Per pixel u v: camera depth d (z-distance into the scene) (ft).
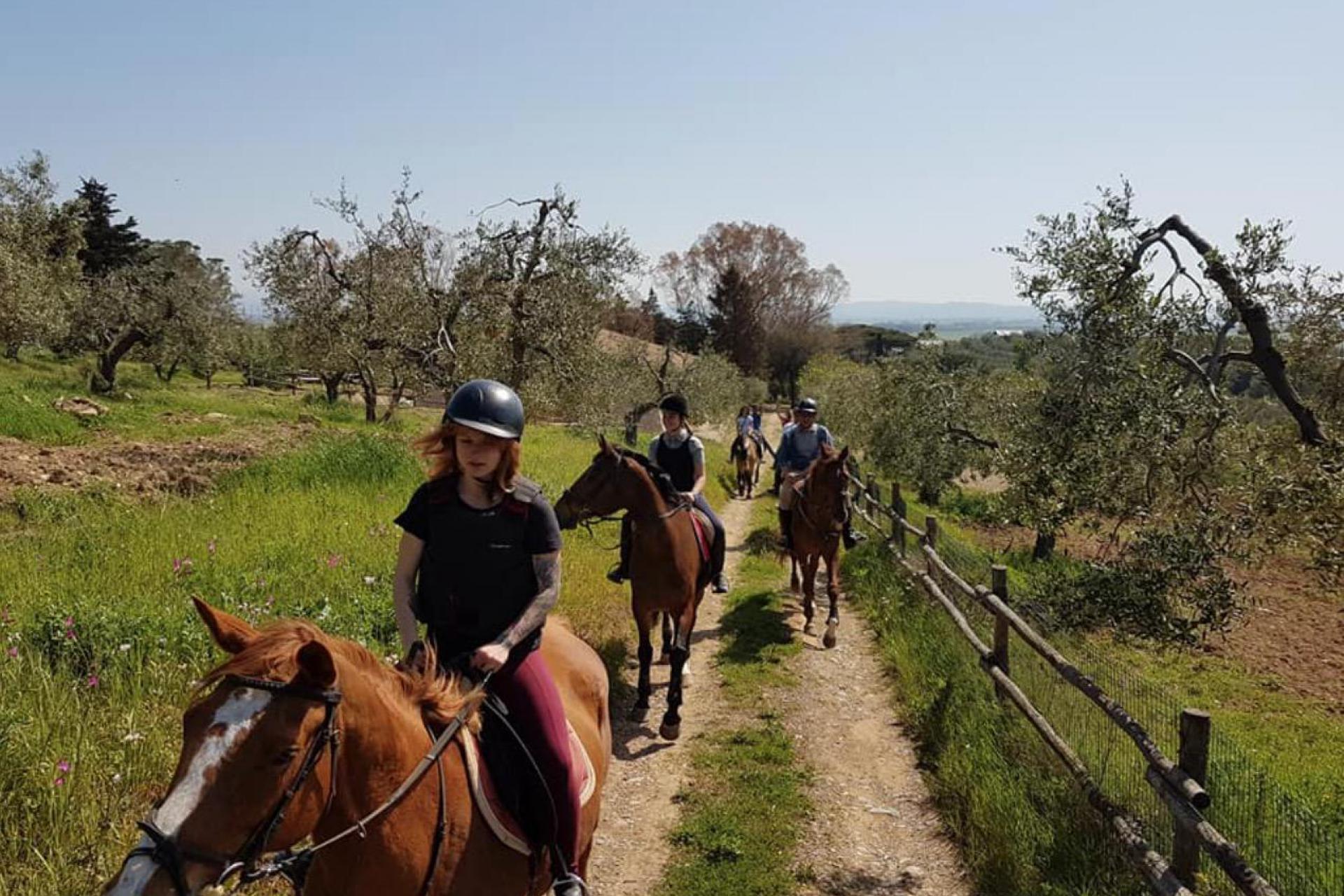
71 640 19.19
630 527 24.89
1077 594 22.67
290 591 25.48
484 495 9.84
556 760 9.98
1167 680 36.50
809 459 36.65
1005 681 22.50
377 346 63.26
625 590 33.30
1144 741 15.40
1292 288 20.66
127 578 25.17
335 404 98.58
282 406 93.45
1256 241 20.35
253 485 40.27
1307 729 31.07
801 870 16.98
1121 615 21.79
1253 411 24.58
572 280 57.31
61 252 94.02
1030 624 23.73
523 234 56.49
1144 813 16.14
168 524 31.35
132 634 20.24
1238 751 19.70
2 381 85.10
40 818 13.91
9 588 23.66
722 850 17.44
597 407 65.77
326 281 68.23
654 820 18.78
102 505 34.35
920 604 33.27
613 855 17.39
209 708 6.91
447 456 9.80
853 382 100.37
